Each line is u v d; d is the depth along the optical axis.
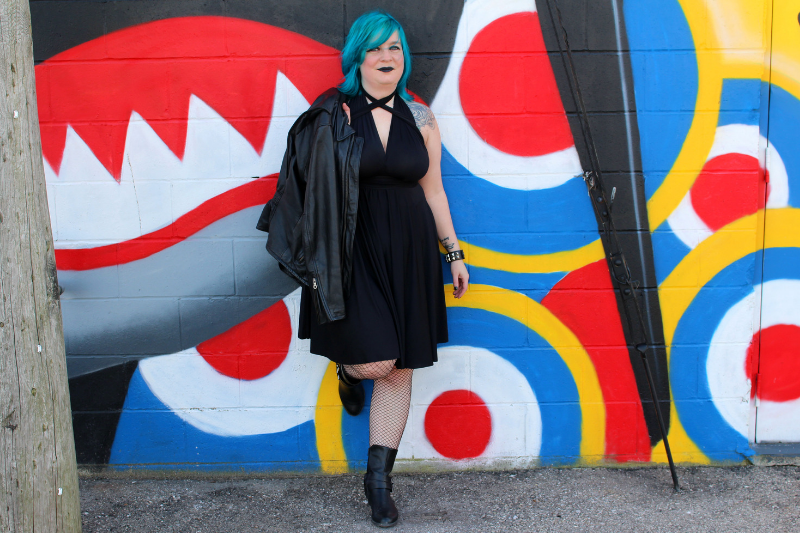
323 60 2.54
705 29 2.51
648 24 2.51
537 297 2.64
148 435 2.70
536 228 2.61
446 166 2.58
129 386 2.68
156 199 2.61
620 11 2.51
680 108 2.55
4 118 1.74
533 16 2.52
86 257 2.63
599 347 2.66
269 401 2.68
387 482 2.28
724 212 2.59
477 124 2.57
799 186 2.65
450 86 2.55
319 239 2.12
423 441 2.70
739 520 2.28
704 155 2.57
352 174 2.12
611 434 2.69
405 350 2.20
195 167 2.59
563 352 2.67
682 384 2.67
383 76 2.22
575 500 2.45
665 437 2.50
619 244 2.54
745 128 2.55
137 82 2.55
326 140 2.13
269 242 2.24
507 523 2.30
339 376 2.47
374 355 2.09
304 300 2.34
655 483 2.57
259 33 2.53
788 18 2.56
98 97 2.56
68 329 2.66
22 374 1.81
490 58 2.54
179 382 2.68
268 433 2.70
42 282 1.86
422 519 2.34
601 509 2.38
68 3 2.52
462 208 2.60
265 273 2.63
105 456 2.70
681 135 2.56
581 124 2.55
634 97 2.55
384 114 2.24
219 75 2.55
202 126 2.57
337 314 2.09
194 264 2.63
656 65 2.53
